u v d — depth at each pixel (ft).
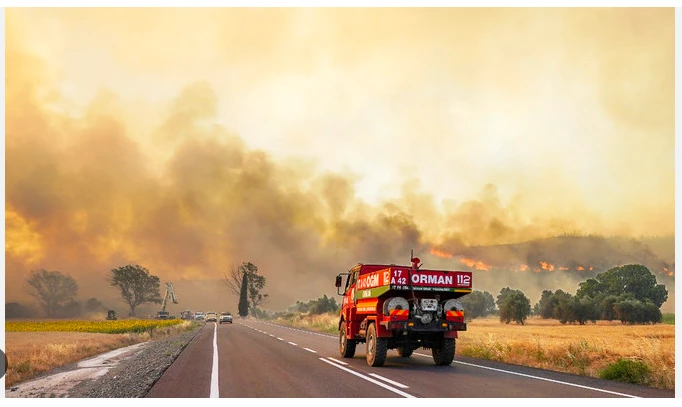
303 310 423.64
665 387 37.78
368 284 56.34
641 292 390.01
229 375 44.93
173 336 136.26
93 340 115.14
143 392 36.88
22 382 51.31
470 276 52.90
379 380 40.98
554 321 322.55
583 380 40.98
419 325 50.85
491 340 66.23
